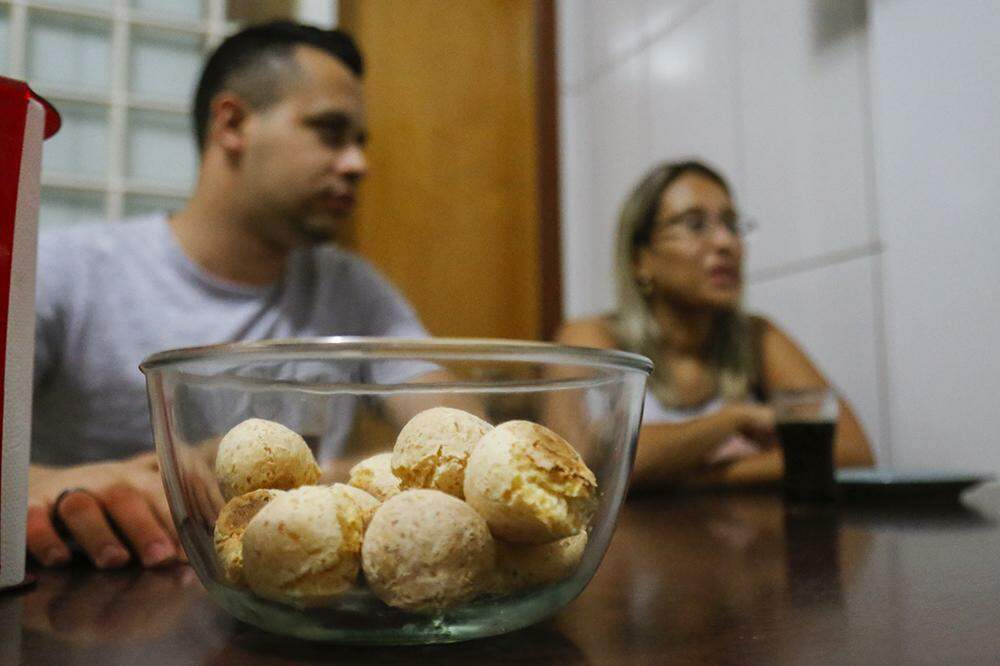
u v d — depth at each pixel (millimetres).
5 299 369
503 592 287
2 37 1553
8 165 367
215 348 285
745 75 1647
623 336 1468
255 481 302
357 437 322
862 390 1372
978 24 1153
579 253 2197
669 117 1882
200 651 290
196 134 1188
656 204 1459
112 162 1627
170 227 1193
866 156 1367
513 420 299
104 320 1102
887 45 1297
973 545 518
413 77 2070
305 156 1087
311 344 282
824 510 740
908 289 1269
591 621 330
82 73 1622
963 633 302
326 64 1101
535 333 2145
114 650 292
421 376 314
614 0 2080
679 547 525
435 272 2068
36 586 408
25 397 390
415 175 2062
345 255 1347
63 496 483
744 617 334
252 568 272
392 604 268
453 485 296
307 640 298
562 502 273
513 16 2188
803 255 1507
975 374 1160
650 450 1002
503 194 2152
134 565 468
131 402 1097
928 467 1236
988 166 1140
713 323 1470
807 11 1493
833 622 323
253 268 1183
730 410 1069
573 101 2242
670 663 271
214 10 1750
